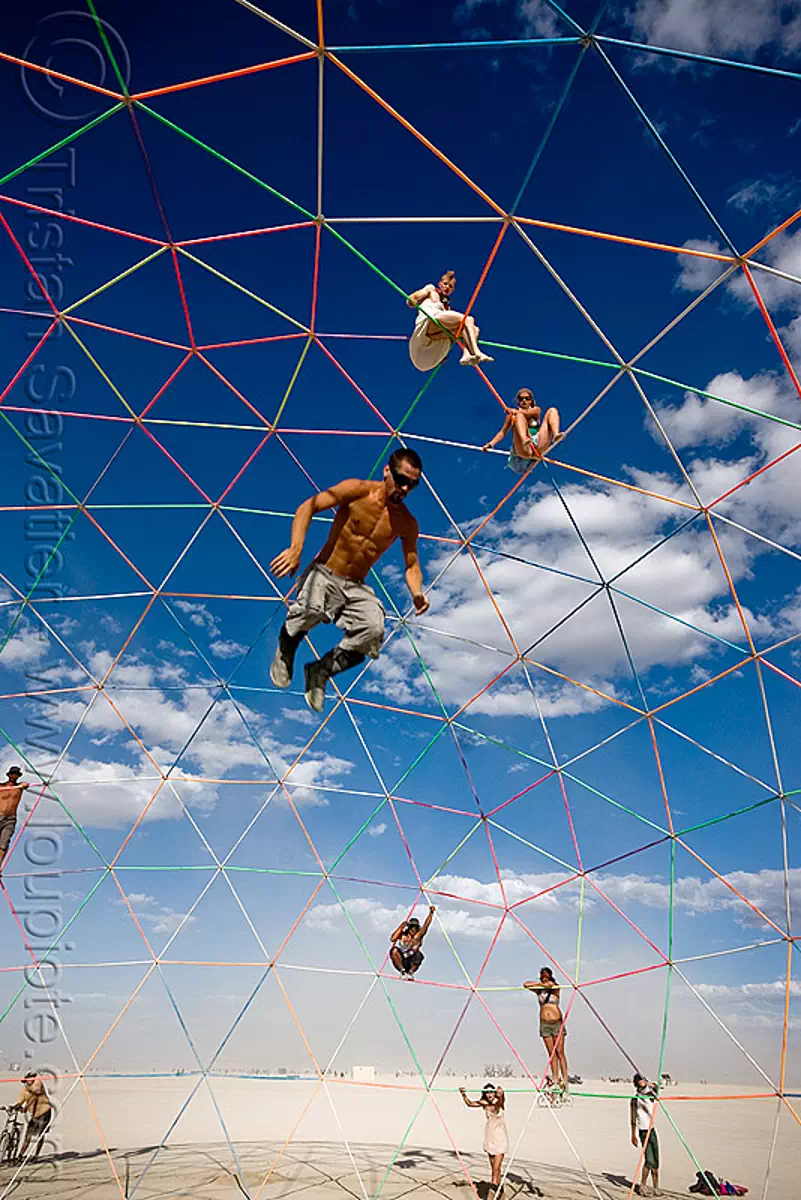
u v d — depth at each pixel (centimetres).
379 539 994
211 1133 2308
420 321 1277
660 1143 2273
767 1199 1583
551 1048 1839
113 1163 1842
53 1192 1578
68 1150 1967
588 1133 2423
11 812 1783
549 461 1470
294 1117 2758
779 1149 2194
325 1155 1973
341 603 992
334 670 993
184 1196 1565
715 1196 1579
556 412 1357
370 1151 2031
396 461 969
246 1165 1848
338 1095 3859
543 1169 1838
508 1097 3828
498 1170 1606
